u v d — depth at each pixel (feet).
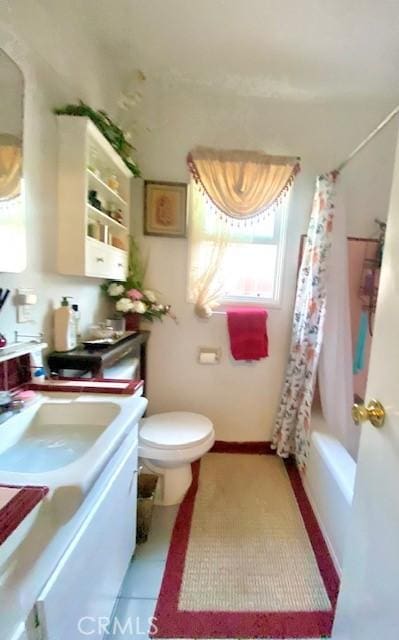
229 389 7.43
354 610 2.70
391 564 2.24
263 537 4.94
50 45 3.99
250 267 7.22
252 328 6.90
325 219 5.88
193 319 7.18
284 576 4.30
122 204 6.18
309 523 5.24
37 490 1.85
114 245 5.88
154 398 7.43
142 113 6.52
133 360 6.24
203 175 6.49
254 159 6.46
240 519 5.30
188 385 7.41
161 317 7.10
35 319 3.97
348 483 4.42
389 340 2.46
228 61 5.60
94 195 4.89
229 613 3.82
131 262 6.79
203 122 6.59
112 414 3.61
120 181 6.15
